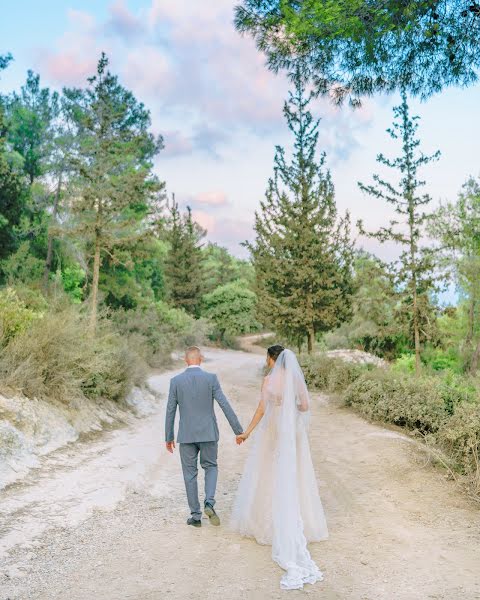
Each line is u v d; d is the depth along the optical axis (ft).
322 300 74.08
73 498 20.39
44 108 128.77
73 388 33.63
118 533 17.11
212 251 274.57
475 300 79.41
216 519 17.69
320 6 20.07
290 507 15.05
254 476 16.88
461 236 75.82
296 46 23.52
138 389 49.73
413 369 75.25
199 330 143.43
